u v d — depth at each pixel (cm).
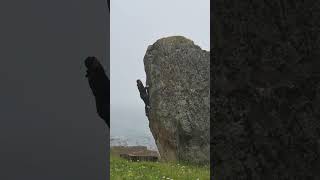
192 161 1440
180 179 992
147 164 1085
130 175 943
